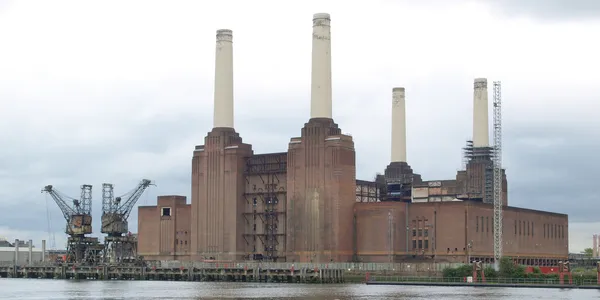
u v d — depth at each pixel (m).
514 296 177.25
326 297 176.75
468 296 177.38
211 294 189.88
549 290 196.88
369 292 191.88
